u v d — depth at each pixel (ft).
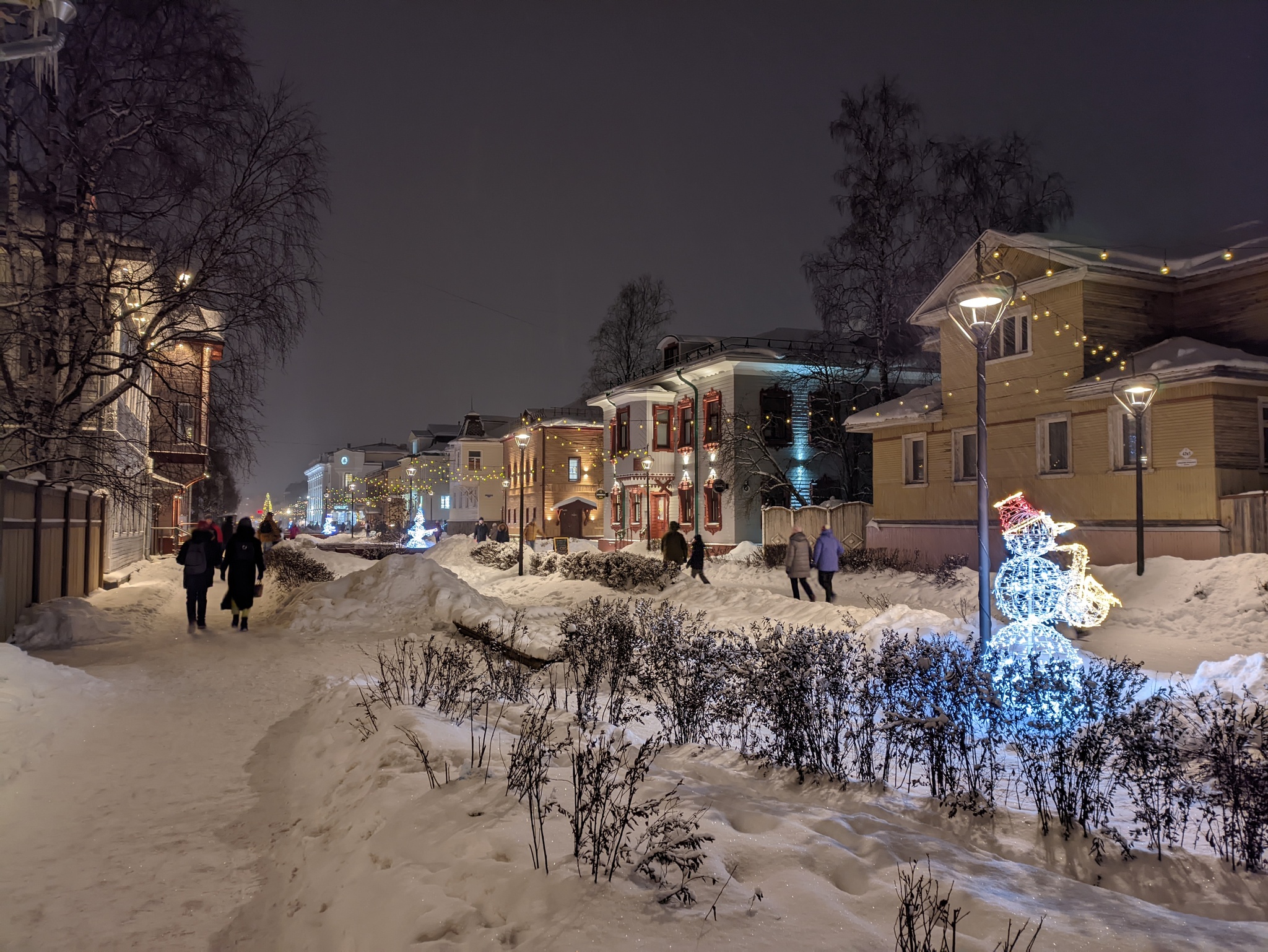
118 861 15.12
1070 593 33.88
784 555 87.30
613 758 15.16
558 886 10.53
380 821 14.12
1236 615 41.98
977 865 12.32
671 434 133.39
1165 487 58.18
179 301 49.52
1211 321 64.59
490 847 12.07
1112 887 13.21
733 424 115.65
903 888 10.97
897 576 71.00
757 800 15.16
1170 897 12.89
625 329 181.78
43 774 19.97
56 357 49.01
